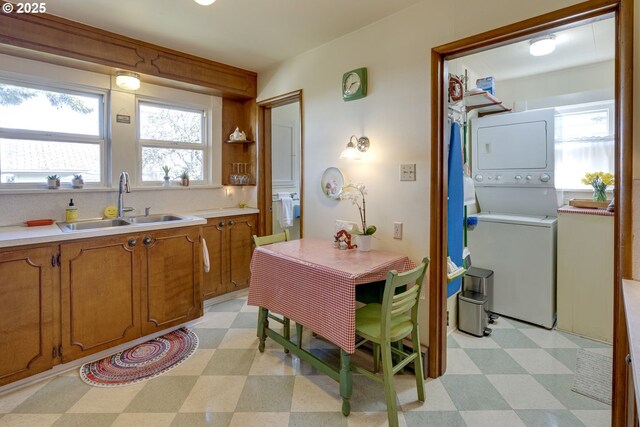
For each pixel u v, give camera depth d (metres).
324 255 2.19
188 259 2.79
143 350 2.44
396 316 1.92
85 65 2.55
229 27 2.46
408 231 2.22
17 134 2.49
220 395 1.93
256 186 3.67
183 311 2.77
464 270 2.50
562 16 1.59
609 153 3.11
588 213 2.57
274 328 2.83
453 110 2.47
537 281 2.82
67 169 2.73
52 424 1.70
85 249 2.21
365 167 2.46
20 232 2.16
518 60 3.06
